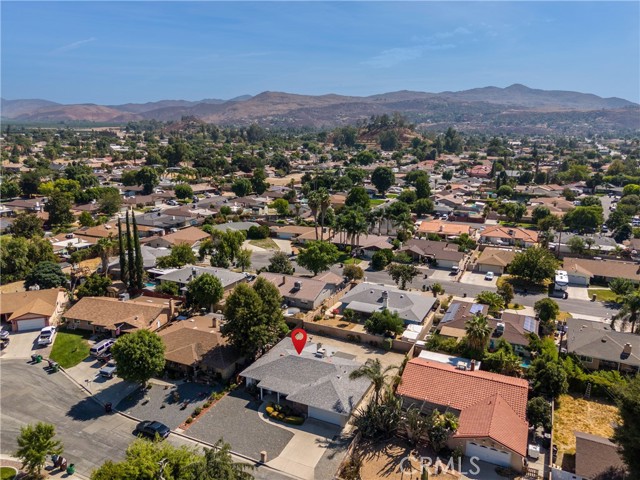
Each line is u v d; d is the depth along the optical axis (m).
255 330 60.56
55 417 52.84
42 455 42.28
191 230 132.50
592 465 42.09
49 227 145.75
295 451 47.31
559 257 120.81
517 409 50.00
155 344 57.75
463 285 99.69
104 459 46.06
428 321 77.75
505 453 45.16
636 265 102.94
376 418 49.41
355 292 85.06
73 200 171.88
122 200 176.62
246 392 57.88
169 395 57.12
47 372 62.62
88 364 64.56
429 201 170.62
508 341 66.69
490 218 168.50
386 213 142.00
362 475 43.75
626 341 65.00
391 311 77.06
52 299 81.62
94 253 112.88
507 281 102.69
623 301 78.06
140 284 87.88
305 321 75.81
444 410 51.53
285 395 55.00
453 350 64.25
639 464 39.12
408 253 118.94
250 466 38.81
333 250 104.88
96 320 73.94
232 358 61.75
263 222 153.62
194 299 79.56
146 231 135.75
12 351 68.31
